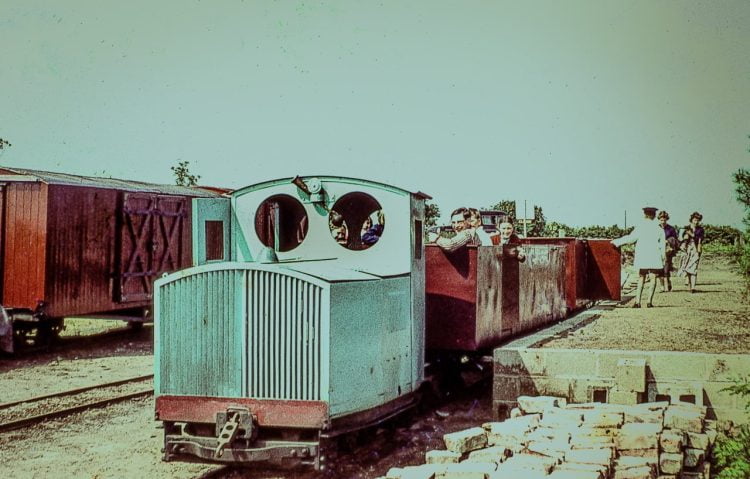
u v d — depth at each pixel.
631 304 16.61
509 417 8.78
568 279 14.92
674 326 11.94
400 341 7.55
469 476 5.71
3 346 14.27
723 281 22.83
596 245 17.45
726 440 7.11
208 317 6.50
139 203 17.41
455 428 8.61
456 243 9.14
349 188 7.70
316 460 6.23
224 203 7.84
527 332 11.76
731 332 11.16
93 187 15.99
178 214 18.86
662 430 6.77
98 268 16.27
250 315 6.39
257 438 6.42
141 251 17.48
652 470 6.07
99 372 13.02
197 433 6.66
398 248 7.69
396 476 5.76
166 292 6.62
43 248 14.73
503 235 12.07
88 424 9.20
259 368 6.36
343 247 7.75
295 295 6.30
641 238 15.66
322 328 6.23
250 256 7.82
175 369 6.57
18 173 14.99
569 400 8.52
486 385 10.62
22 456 7.78
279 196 7.84
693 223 19.16
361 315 6.71
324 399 6.21
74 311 15.56
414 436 8.14
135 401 10.55
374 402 6.95
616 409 7.43
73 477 7.05
